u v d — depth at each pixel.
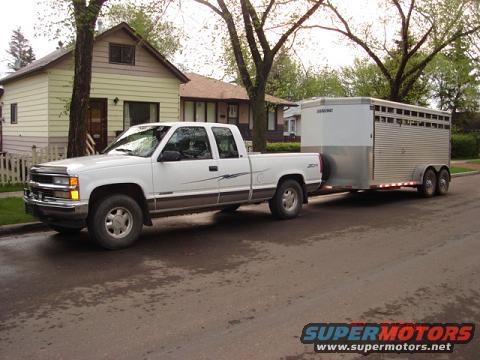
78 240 7.94
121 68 18.50
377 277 5.87
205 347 3.92
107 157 7.52
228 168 8.55
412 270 6.19
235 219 10.09
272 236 8.34
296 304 4.92
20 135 19.91
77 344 3.98
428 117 13.88
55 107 17.28
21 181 13.48
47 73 17.08
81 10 10.46
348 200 13.47
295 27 14.31
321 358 3.77
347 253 7.10
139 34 14.83
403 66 19.95
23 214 9.32
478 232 8.72
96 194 7.21
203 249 7.36
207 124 8.42
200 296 5.17
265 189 9.27
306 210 11.48
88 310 4.76
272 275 5.96
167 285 5.57
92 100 17.97
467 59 29.11
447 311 4.75
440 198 13.95
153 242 7.84
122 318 4.55
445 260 6.70
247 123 30.17
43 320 4.50
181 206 7.98
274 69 20.00
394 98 20.45
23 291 5.35
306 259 6.75
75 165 6.96
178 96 20.20
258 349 3.89
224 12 13.77
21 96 19.58
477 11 18.84
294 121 52.19
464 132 43.62
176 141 7.93
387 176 12.30
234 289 5.41
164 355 3.78
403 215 10.73
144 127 8.42
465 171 23.09
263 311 4.73
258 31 14.05
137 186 7.45
